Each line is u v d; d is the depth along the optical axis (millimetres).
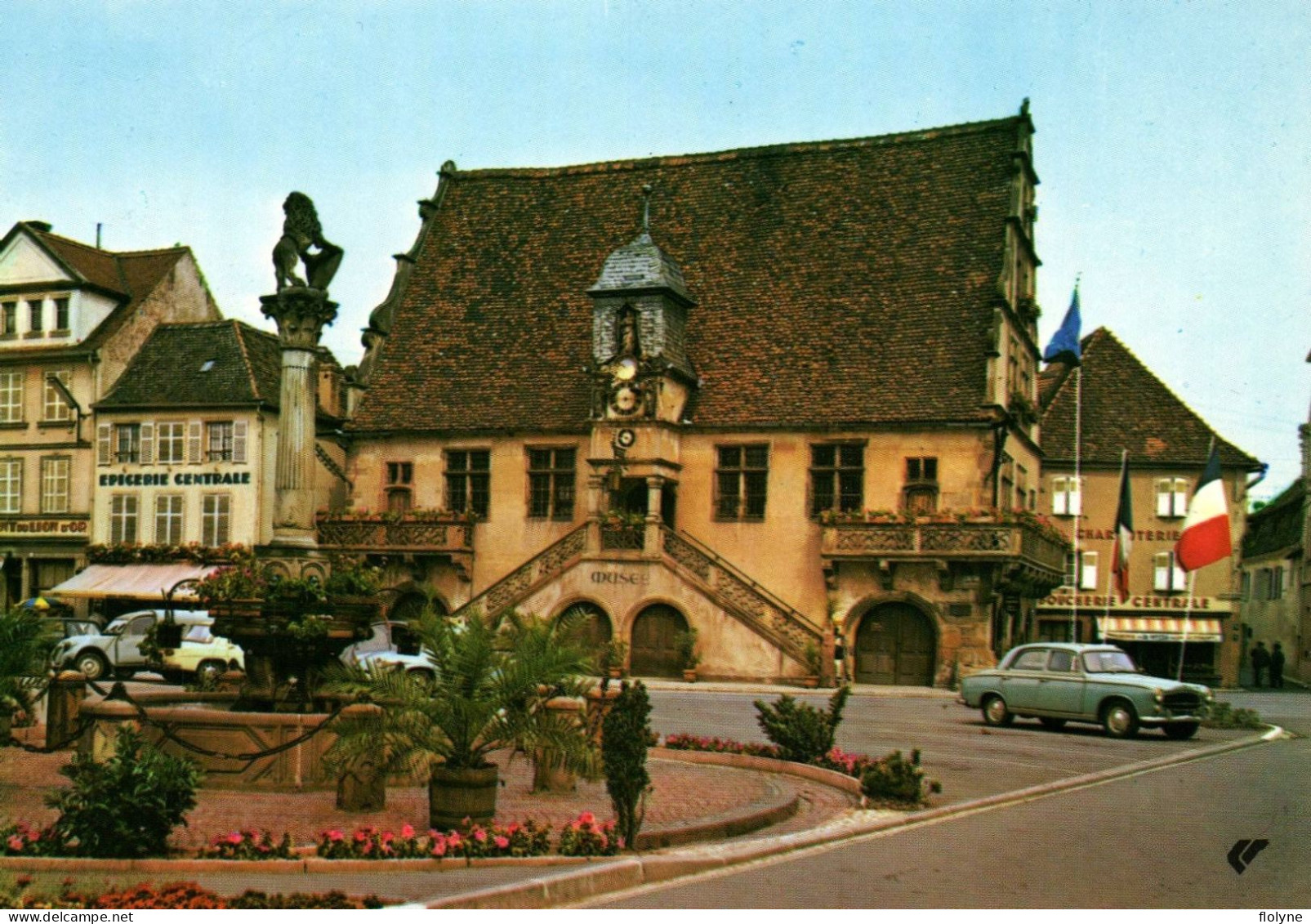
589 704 16219
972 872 11594
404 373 46125
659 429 40656
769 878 11250
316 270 17969
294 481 17359
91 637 32344
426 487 44750
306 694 16641
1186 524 37969
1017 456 43594
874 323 42156
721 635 38656
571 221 48250
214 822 13164
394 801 14859
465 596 43594
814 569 40562
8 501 49344
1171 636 51125
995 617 39344
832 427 40688
